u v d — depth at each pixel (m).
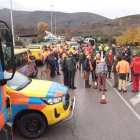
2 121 3.60
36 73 15.45
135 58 10.66
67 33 106.50
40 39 54.41
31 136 5.85
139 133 6.21
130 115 7.61
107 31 87.56
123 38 31.72
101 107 8.48
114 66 11.79
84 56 16.81
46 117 5.76
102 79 11.06
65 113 6.05
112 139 5.87
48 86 6.41
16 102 5.67
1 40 3.58
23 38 61.50
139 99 9.59
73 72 11.52
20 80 6.61
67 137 6.00
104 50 24.05
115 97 9.92
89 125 6.78
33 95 5.77
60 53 21.73
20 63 11.92
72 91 11.13
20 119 5.82
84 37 65.25
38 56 20.80
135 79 10.77
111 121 7.07
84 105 8.75
